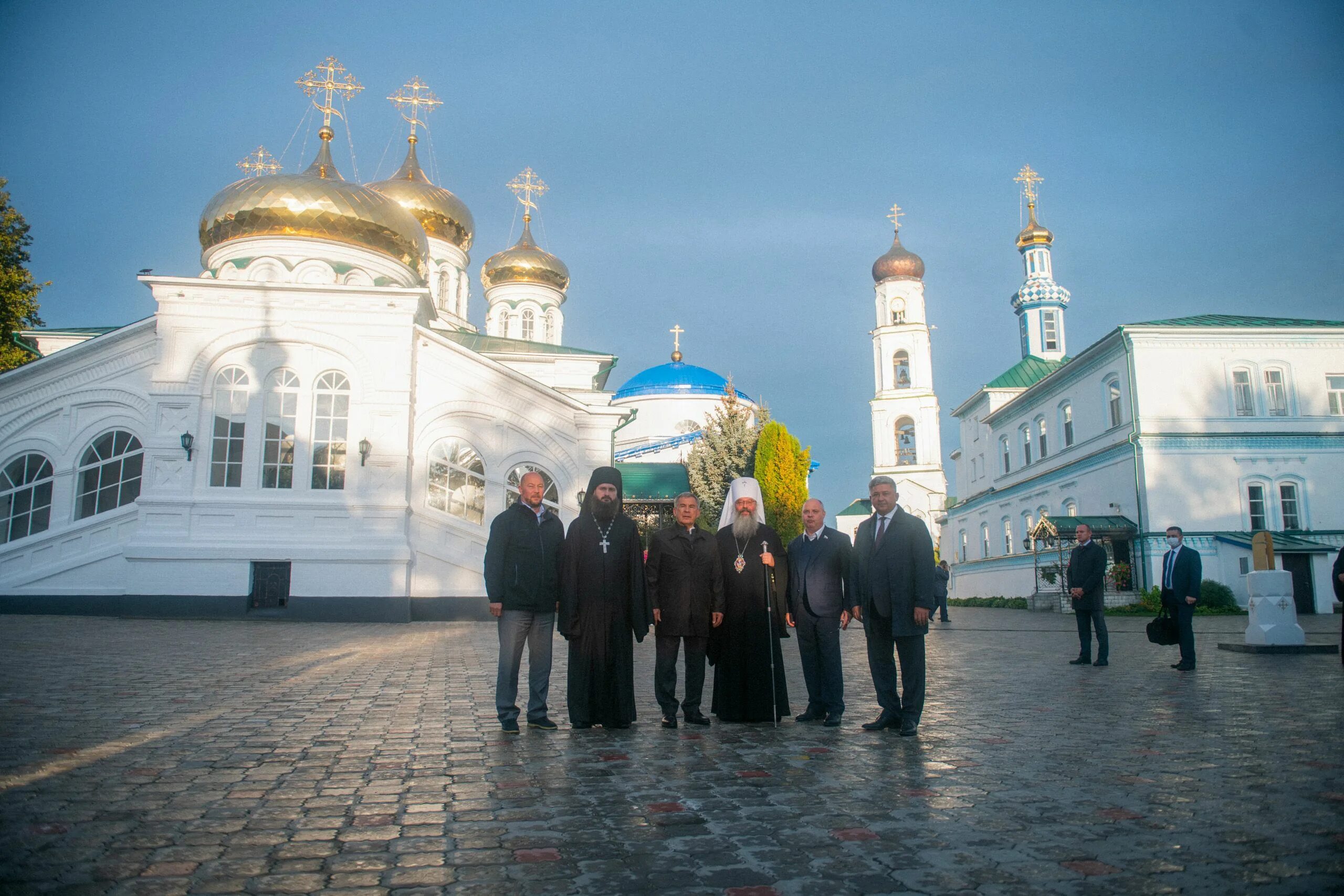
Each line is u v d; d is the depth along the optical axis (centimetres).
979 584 4578
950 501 7169
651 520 3022
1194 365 3077
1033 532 3278
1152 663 1268
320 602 2147
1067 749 641
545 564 748
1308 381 3081
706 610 785
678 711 833
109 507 2220
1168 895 353
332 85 2942
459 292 3831
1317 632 1920
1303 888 360
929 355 5938
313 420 2248
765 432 2758
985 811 476
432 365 2366
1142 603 2891
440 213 3738
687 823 462
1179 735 687
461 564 2278
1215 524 3006
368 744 668
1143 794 507
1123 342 3114
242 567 2141
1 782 543
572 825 460
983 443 4881
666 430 4472
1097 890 359
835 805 494
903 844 421
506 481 2384
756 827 454
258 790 530
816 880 375
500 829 453
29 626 1748
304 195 2578
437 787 541
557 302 4381
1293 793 509
